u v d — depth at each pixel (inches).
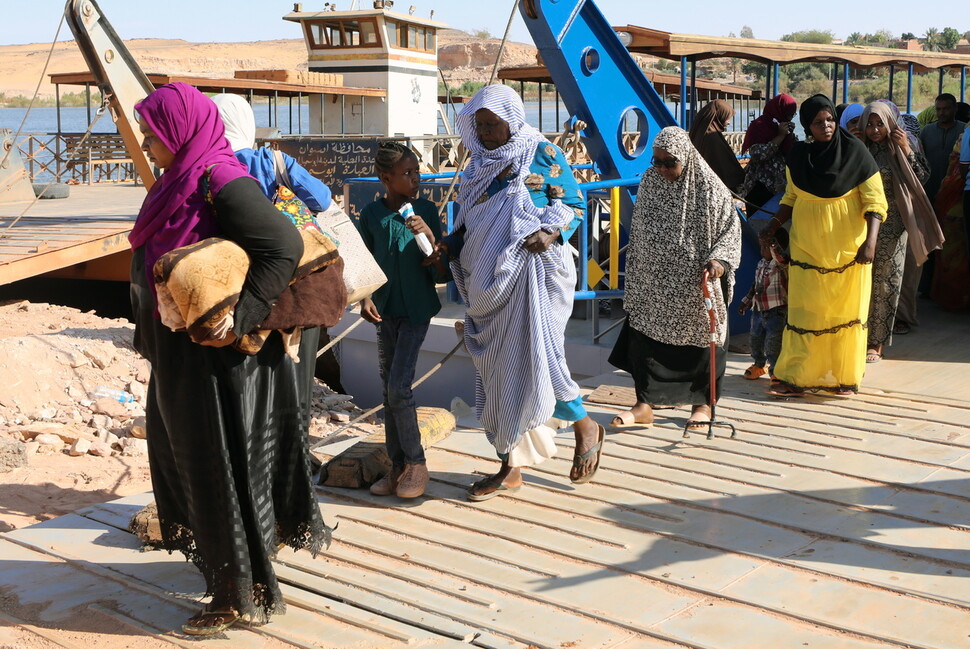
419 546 163.5
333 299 135.0
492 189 170.4
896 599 140.6
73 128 2989.7
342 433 295.3
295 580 152.5
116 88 207.8
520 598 144.6
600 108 297.6
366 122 1050.7
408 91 1074.1
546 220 167.0
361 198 394.3
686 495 182.1
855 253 231.3
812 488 184.1
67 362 325.1
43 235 505.0
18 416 287.4
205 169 126.3
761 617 136.7
